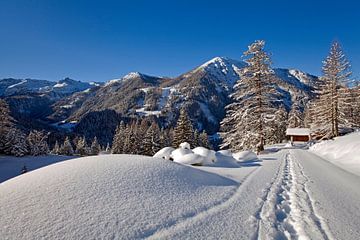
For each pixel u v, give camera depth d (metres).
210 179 8.66
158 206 5.51
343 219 5.52
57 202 4.93
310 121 70.69
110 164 7.38
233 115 30.83
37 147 60.66
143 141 55.72
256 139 29.45
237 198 6.88
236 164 16.05
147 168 7.53
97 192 5.55
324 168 15.09
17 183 5.85
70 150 77.50
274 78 30.33
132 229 4.39
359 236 4.63
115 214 4.82
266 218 5.41
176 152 17.47
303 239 4.46
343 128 42.47
